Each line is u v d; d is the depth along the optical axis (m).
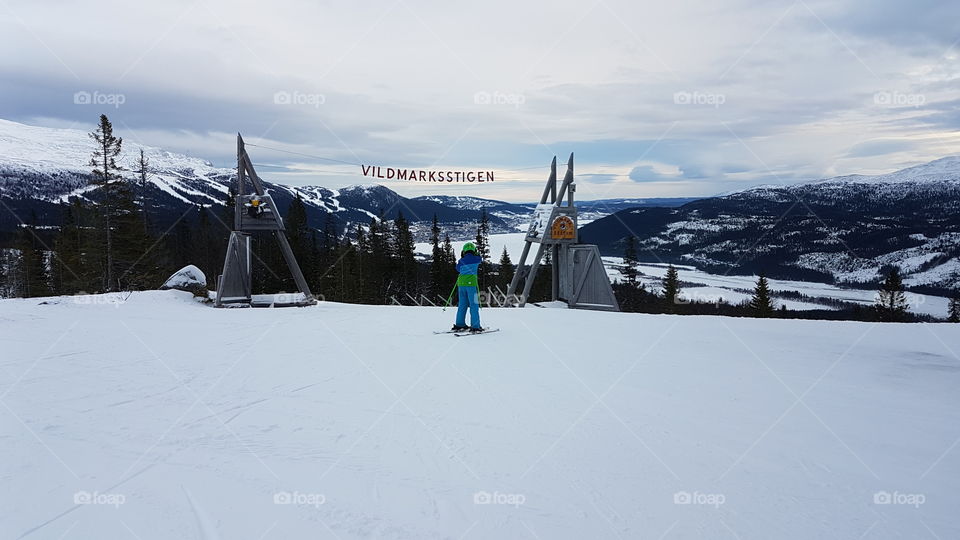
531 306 15.62
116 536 2.73
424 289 52.81
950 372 6.41
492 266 57.53
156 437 4.28
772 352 7.61
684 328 9.97
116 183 32.38
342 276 42.84
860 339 8.59
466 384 5.89
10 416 4.83
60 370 6.66
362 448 4.02
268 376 6.33
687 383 5.90
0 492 3.25
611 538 2.73
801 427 4.48
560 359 7.20
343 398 5.38
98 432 4.40
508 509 3.05
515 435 4.28
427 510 3.03
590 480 3.44
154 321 11.30
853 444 4.10
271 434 4.34
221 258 49.94
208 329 10.19
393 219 51.50
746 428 4.45
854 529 2.85
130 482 3.41
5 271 59.34
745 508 3.08
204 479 3.46
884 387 5.73
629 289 54.41
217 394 5.57
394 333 9.62
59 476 3.50
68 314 12.22
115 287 32.84
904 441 4.17
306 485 3.36
